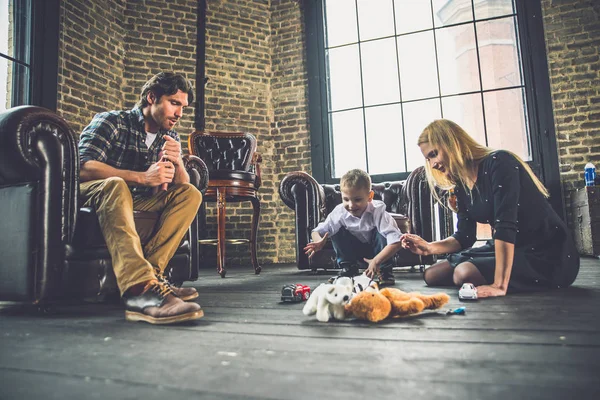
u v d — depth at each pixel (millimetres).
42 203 1314
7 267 1341
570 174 4035
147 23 4398
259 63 4945
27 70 3373
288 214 4727
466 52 4449
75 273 1404
